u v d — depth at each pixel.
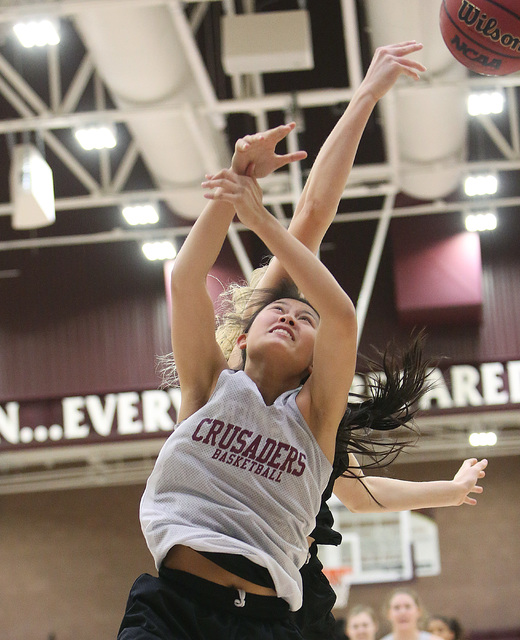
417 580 20.39
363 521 20.69
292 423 2.87
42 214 13.37
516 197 17.56
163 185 15.03
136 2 10.31
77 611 21.17
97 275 18.67
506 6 5.60
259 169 2.92
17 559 21.50
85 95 15.95
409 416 3.38
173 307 3.00
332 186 3.36
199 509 2.78
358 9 15.02
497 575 20.50
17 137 17.38
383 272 17.95
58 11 10.63
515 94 15.78
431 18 10.76
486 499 20.94
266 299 3.40
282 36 11.60
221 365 3.04
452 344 17.61
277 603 2.84
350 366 2.86
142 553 21.39
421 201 17.12
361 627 9.24
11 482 21.44
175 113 12.52
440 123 13.10
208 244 2.97
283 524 2.81
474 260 17.08
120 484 21.81
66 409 18.20
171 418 17.91
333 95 12.75
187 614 2.74
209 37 15.17
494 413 17.38
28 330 18.59
